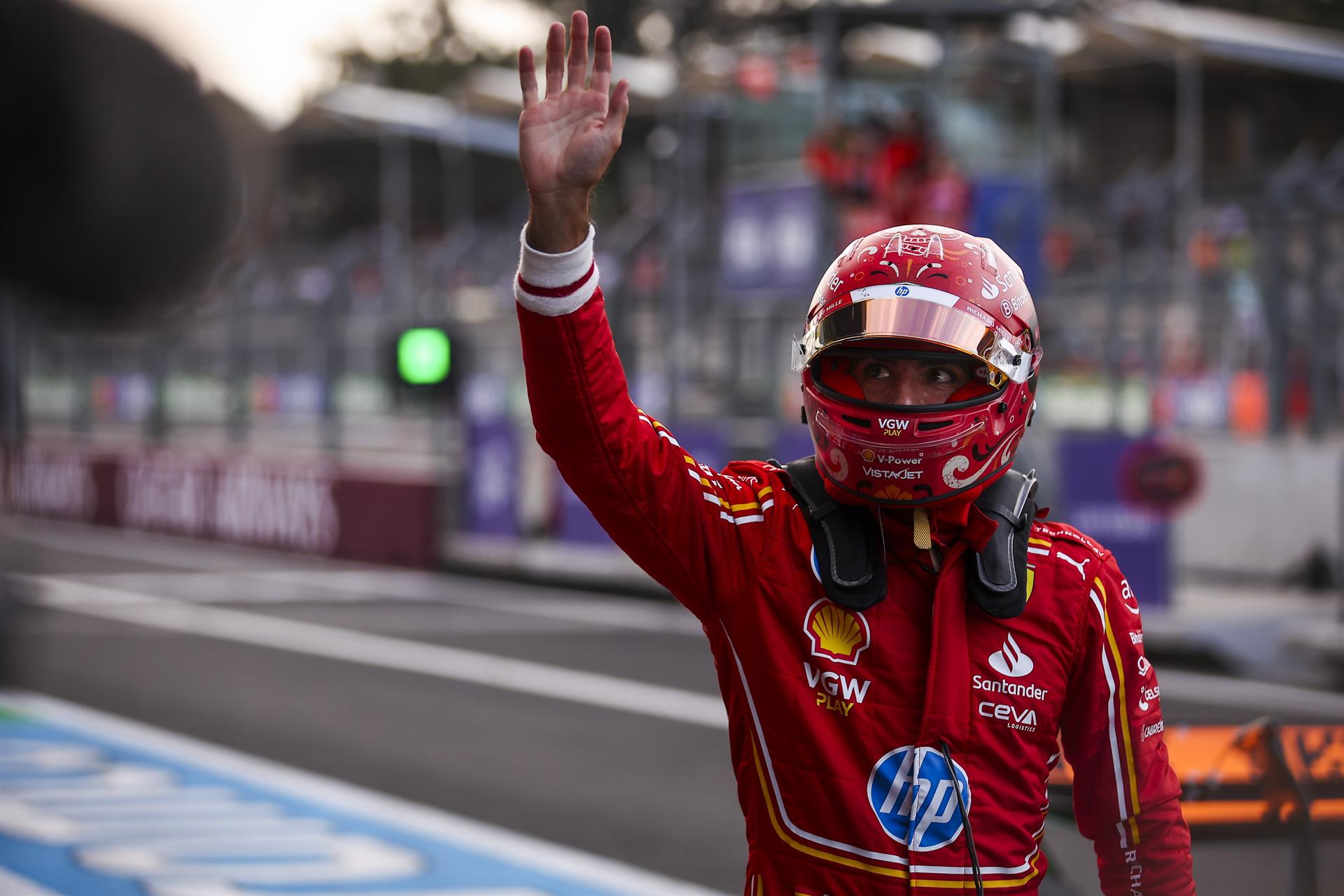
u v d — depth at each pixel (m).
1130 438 21.05
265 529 32.59
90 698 15.80
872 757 3.19
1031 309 3.37
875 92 30.94
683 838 10.63
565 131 3.09
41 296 1.53
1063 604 3.28
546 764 12.99
